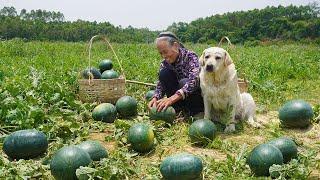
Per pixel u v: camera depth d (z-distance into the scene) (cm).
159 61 777
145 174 220
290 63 733
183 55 322
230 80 298
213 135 269
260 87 458
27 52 1123
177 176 201
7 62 761
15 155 235
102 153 220
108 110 321
